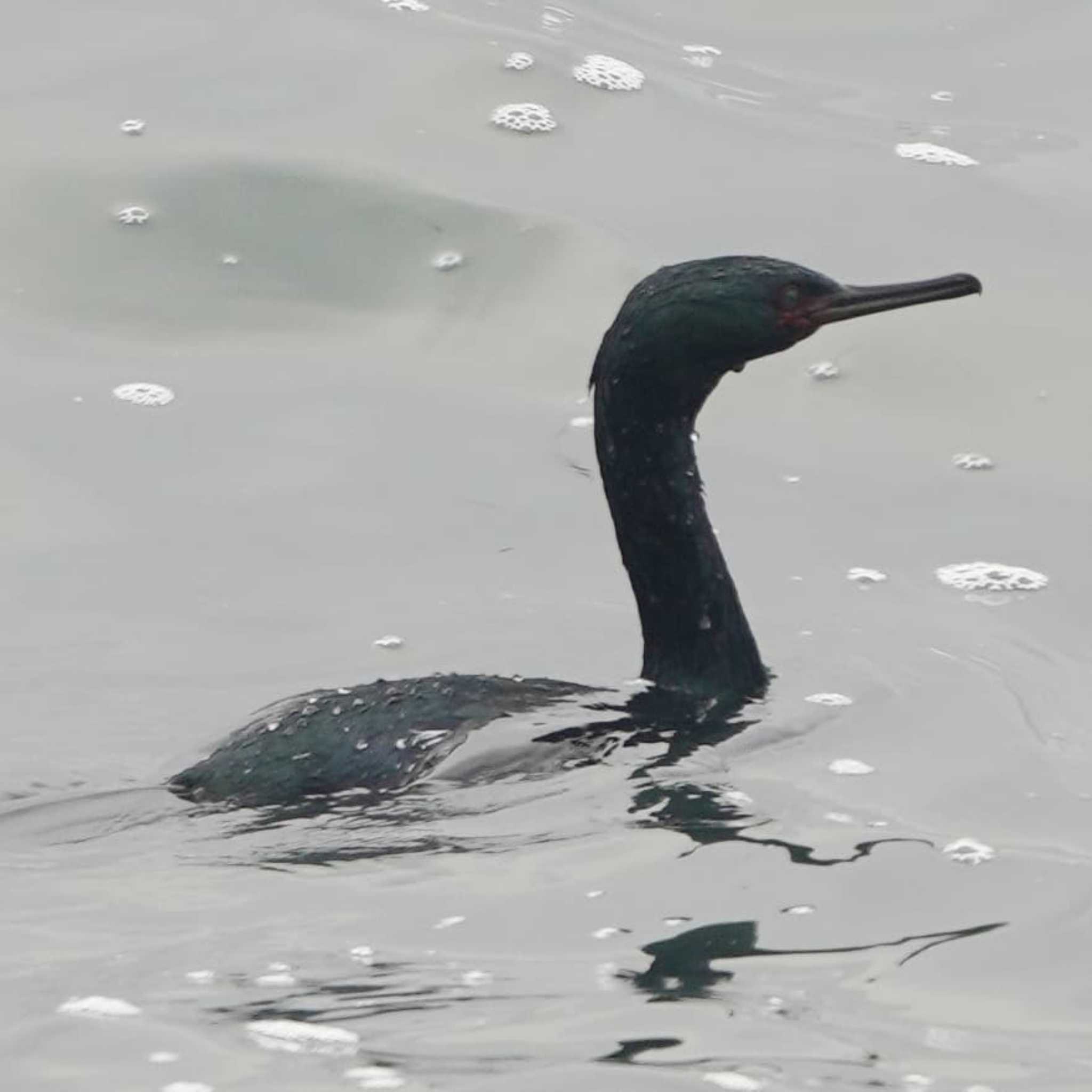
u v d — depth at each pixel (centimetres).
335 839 918
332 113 1630
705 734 1032
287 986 801
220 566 1245
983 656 1145
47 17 1736
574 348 1440
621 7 1817
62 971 812
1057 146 1634
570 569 1245
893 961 830
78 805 964
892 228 1527
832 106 1684
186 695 1109
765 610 1198
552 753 990
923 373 1438
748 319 1073
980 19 1809
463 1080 740
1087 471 1346
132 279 1498
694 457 1100
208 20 1741
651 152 1609
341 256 1516
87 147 1581
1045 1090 745
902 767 1008
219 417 1386
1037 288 1487
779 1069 751
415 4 1783
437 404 1400
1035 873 902
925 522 1298
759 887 880
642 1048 762
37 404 1391
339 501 1309
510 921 849
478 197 1553
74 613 1195
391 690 1013
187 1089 735
